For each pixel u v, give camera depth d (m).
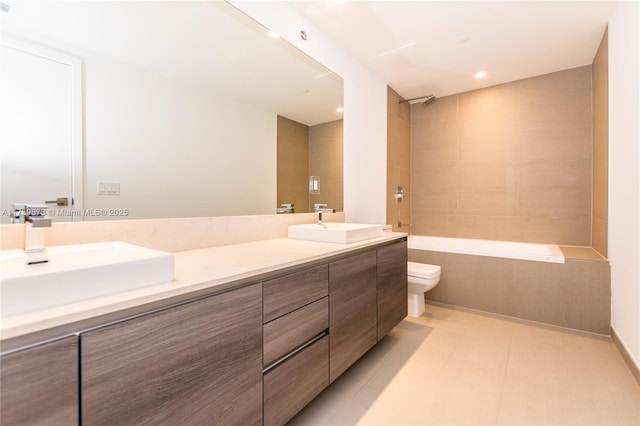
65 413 0.65
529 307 2.54
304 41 2.12
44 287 0.67
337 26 2.24
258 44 1.83
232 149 1.75
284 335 1.22
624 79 1.90
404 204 3.69
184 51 1.49
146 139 1.36
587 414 1.42
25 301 0.64
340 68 2.50
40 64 1.06
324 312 1.44
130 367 0.76
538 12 2.06
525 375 1.75
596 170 2.65
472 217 3.48
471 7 2.01
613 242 2.17
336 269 1.53
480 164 3.42
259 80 1.87
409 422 1.38
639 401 1.51
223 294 0.98
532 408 1.47
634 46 1.74
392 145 3.39
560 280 2.41
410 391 1.61
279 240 1.92
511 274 2.61
